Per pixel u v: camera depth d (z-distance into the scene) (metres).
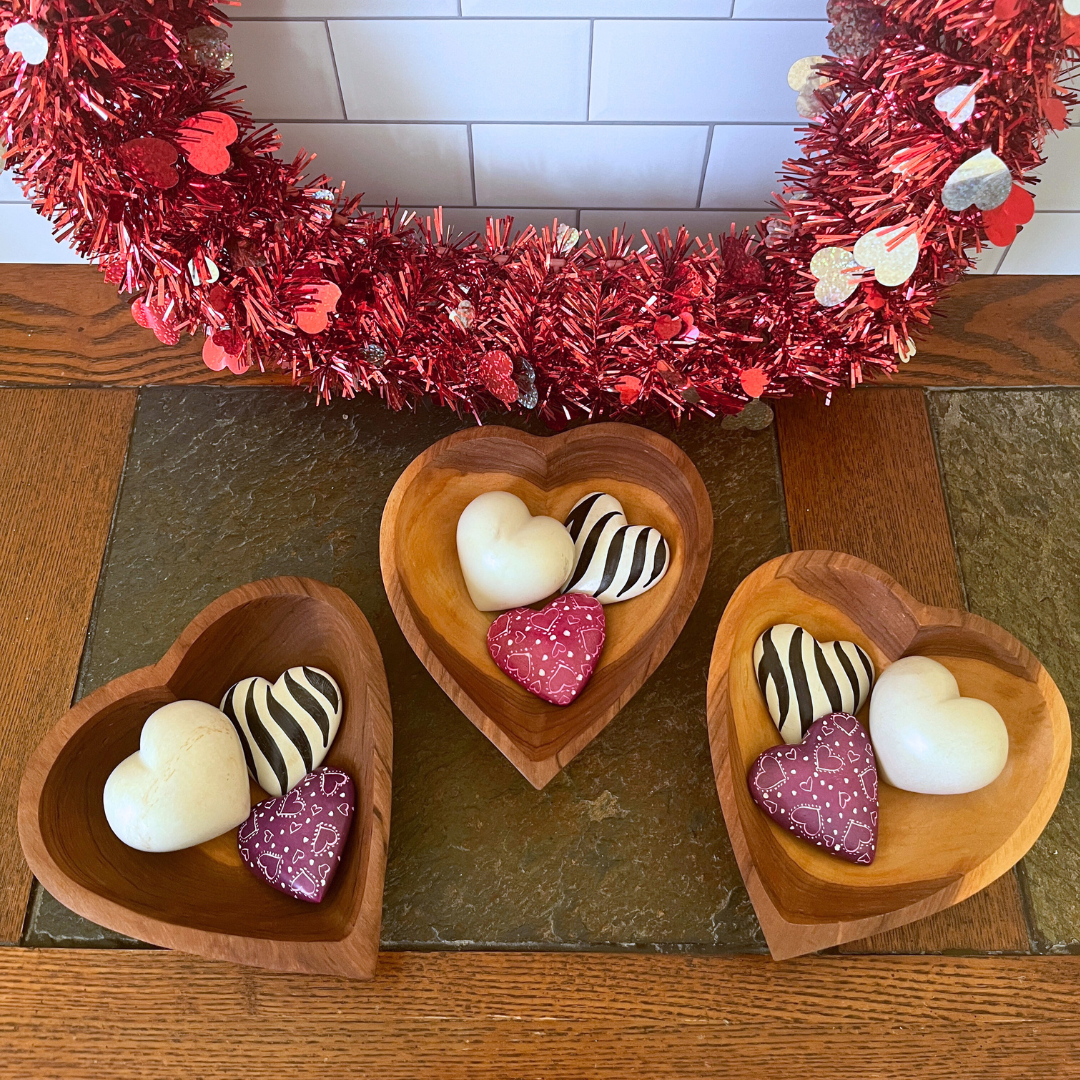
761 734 0.48
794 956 0.42
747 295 0.48
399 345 0.50
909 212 0.44
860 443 0.57
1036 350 0.59
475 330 0.50
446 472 0.50
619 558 0.49
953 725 0.45
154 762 0.44
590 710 0.47
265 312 0.47
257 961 0.41
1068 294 0.61
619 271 0.48
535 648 0.48
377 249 0.49
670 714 0.50
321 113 0.54
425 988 0.46
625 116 0.53
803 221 0.47
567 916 0.47
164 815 0.43
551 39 0.50
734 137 0.54
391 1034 0.45
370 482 0.56
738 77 0.51
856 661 0.48
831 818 0.45
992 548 0.54
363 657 0.46
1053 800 0.44
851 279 0.46
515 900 0.47
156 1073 0.44
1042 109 0.41
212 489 0.56
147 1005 0.45
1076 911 0.47
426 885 0.47
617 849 0.48
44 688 0.51
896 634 0.48
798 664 0.47
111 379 0.59
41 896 0.47
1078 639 0.52
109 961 0.46
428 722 0.50
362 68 0.51
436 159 0.56
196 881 0.45
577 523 0.51
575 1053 0.45
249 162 0.46
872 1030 0.45
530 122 0.54
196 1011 0.45
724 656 0.45
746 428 0.57
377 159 0.56
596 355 0.50
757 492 0.56
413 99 0.53
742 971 0.46
